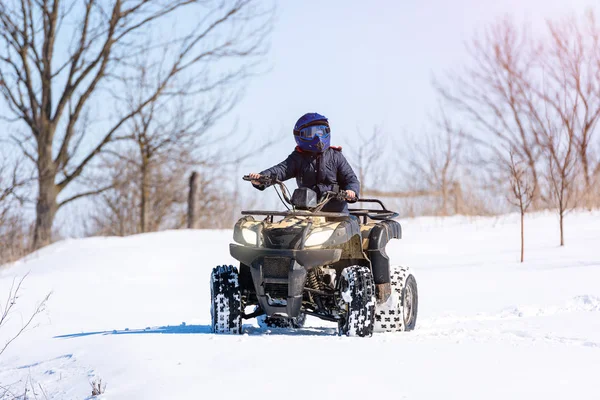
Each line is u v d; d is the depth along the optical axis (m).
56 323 25.48
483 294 28.16
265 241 17.94
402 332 18.81
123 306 29.72
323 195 18.83
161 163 74.50
